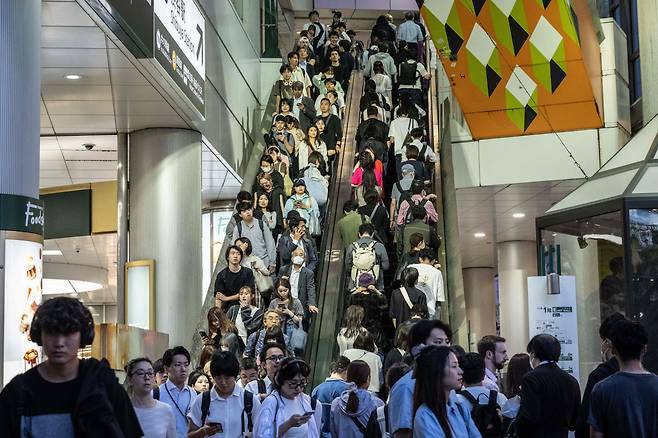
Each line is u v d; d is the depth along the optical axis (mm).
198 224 16719
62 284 26016
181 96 14633
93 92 14297
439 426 5527
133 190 16406
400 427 6059
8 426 4082
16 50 9438
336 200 17094
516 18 17328
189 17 15359
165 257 16203
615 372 6684
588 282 11273
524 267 24797
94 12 11234
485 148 18938
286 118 19188
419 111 20109
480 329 28984
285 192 17438
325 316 13805
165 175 16328
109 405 4129
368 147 17609
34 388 4141
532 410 6918
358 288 13734
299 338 13281
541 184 18875
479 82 18234
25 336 9141
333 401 8391
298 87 20438
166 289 16172
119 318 16266
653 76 18391
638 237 10773
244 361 9750
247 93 21578
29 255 9266
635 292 10703
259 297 14695
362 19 35688
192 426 7707
